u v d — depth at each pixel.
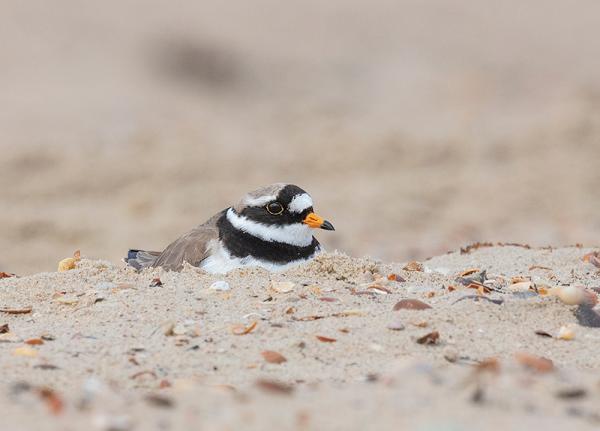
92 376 6.07
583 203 17.94
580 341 6.87
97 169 19.23
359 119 22.67
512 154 20.31
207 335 6.77
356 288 7.79
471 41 29.09
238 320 7.03
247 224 8.67
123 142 20.67
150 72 25.62
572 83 25.09
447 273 8.52
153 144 20.53
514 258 9.67
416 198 18.25
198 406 5.46
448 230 16.69
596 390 5.77
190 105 23.62
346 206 17.83
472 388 5.67
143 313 7.18
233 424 5.18
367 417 5.23
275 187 8.75
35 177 18.95
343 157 20.14
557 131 21.00
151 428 5.14
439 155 20.31
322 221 8.63
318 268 8.25
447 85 25.30
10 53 25.89
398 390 5.66
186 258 8.80
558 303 7.38
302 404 5.47
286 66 26.89
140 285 7.91
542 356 6.57
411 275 8.28
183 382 5.97
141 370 6.18
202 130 21.61
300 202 8.63
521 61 27.56
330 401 5.50
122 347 6.57
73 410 5.43
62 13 28.72
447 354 6.41
